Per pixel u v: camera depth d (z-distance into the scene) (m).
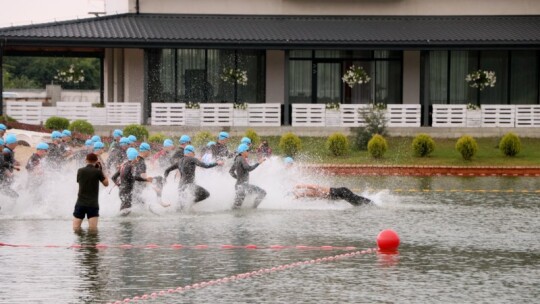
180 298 19.75
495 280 21.45
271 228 28.53
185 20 59.44
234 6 60.75
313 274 22.06
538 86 60.00
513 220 30.31
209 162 35.00
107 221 29.81
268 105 56.66
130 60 59.22
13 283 20.97
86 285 20.83
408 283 21.12
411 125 56.44
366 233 27.66
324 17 60.84
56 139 35.34
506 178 43.91
